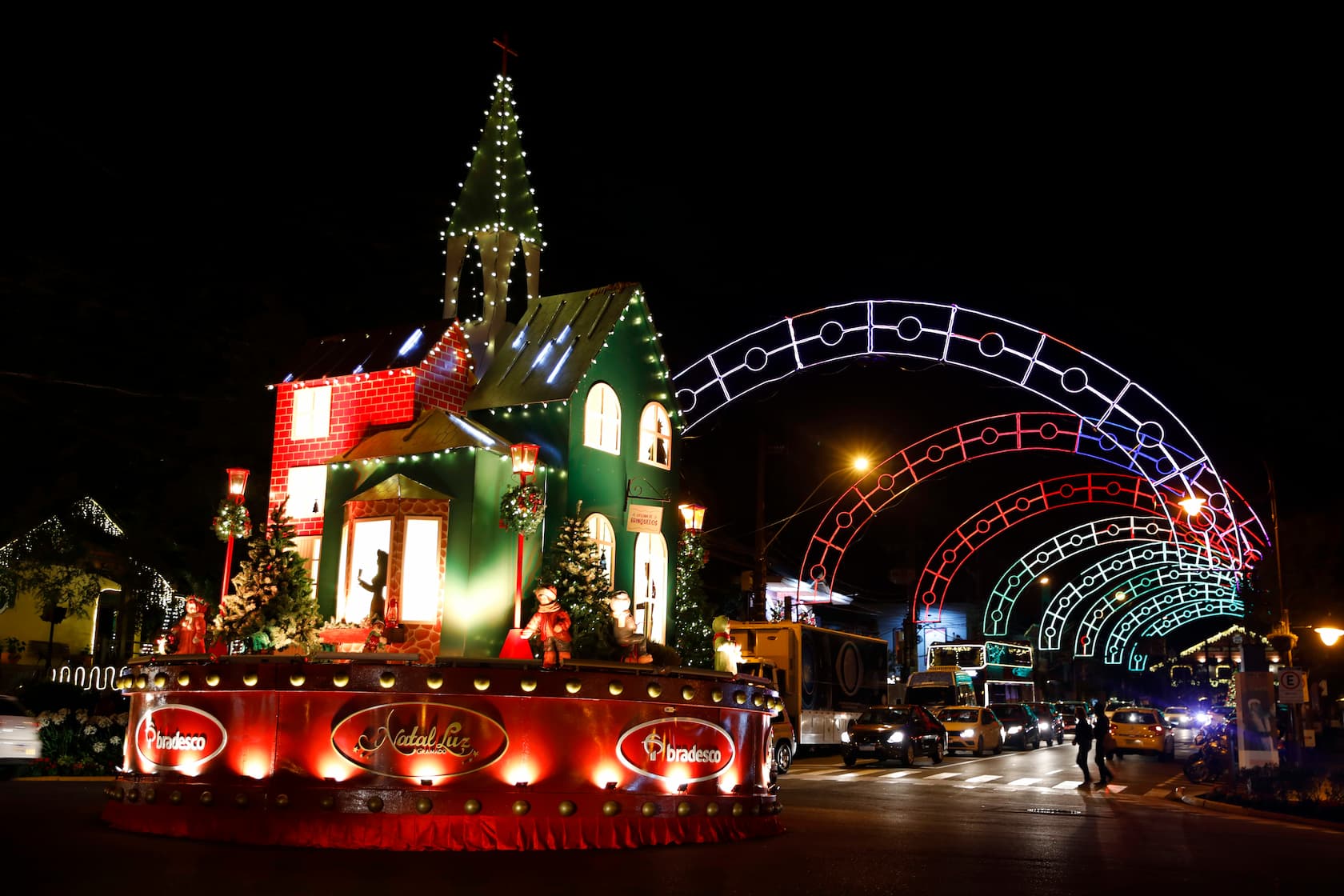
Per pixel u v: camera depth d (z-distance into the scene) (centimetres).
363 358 2391
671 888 1072
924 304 3097
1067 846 1508
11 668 3269
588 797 1365
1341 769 2889
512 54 2753
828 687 3616
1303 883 1240
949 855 1373
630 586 2516
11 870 1070
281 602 1991
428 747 1323
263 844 1313
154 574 3192
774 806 1576
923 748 3431
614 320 2541
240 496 1962
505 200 2633
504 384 2475
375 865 1182
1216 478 3356
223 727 1379
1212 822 1958
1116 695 10669
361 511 2144
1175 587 7525
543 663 1368
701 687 1481
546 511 2336
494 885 1065
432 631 2064
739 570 4962
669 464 2706
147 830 1388
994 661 5616
